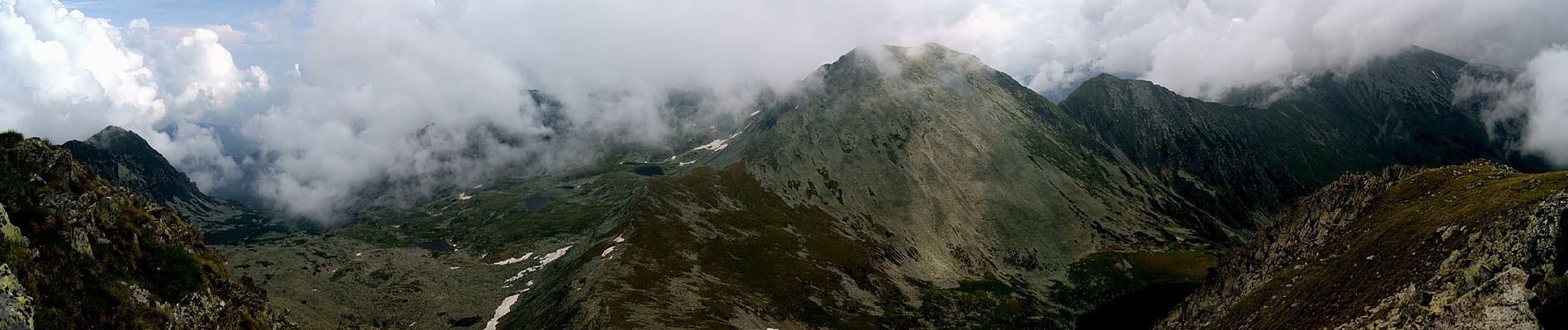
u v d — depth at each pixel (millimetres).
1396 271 87375
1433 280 73438
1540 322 53312
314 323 150625
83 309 45531
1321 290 98562
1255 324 105562
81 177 58656
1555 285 54719
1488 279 65562
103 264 51375
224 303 63688
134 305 49719
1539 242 63188
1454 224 85250
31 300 40906
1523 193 81000
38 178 52500
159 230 62344
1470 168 106000
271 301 155125
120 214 58562
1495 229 74312
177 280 58656
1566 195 65000
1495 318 55062
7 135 54344
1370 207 114188
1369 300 85375
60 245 48344
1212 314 135375
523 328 156500
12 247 42906
